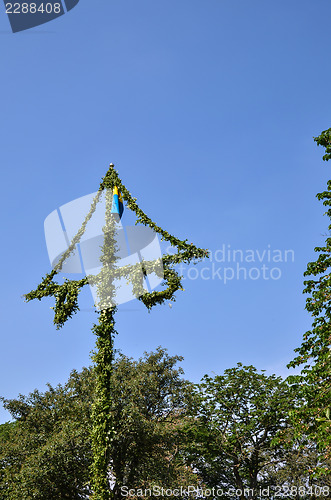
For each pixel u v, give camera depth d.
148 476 24.66
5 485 23.52
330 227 21.02
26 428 28.08
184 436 29.03
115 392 25.38
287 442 21.45
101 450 13.78
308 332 20.73
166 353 30.72
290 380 20.47
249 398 37.69
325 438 18.45
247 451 35.12
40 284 15.58
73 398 27.42
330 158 21.23
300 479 35.22
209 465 37.41
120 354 28.86
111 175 16.47
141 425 23.92
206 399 37.75
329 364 19.09
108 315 14.97
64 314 15.17
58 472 22.44
